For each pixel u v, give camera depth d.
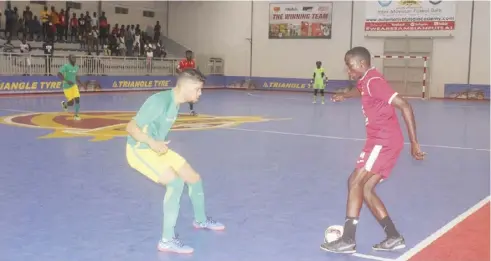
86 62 25.12
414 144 3.81
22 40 24.14
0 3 25.88
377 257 4.09
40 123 12.79
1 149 8.92
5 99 19.72
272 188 6.46
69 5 28.77
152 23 33.06
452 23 26.08
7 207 5.30
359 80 4.04
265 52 31.00
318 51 29.50
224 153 9.06
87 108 17.06
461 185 6.85
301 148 9.83
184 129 12.37
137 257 3.98
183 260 3.94
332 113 17.31
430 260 4.02
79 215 5.08
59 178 6.75
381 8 27.67
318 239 4.51
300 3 29.69
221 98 23.55
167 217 4.10
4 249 4.09
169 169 4.06
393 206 5.70
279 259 4.00
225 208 5.48
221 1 31.88
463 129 13.55
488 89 25.28
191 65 15.50
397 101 3.79
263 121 14.47
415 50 27.11
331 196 6.10
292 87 29.98
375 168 4.00
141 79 27.19
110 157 8.35
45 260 3.87
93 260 3.89
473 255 4.14
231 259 3.98
